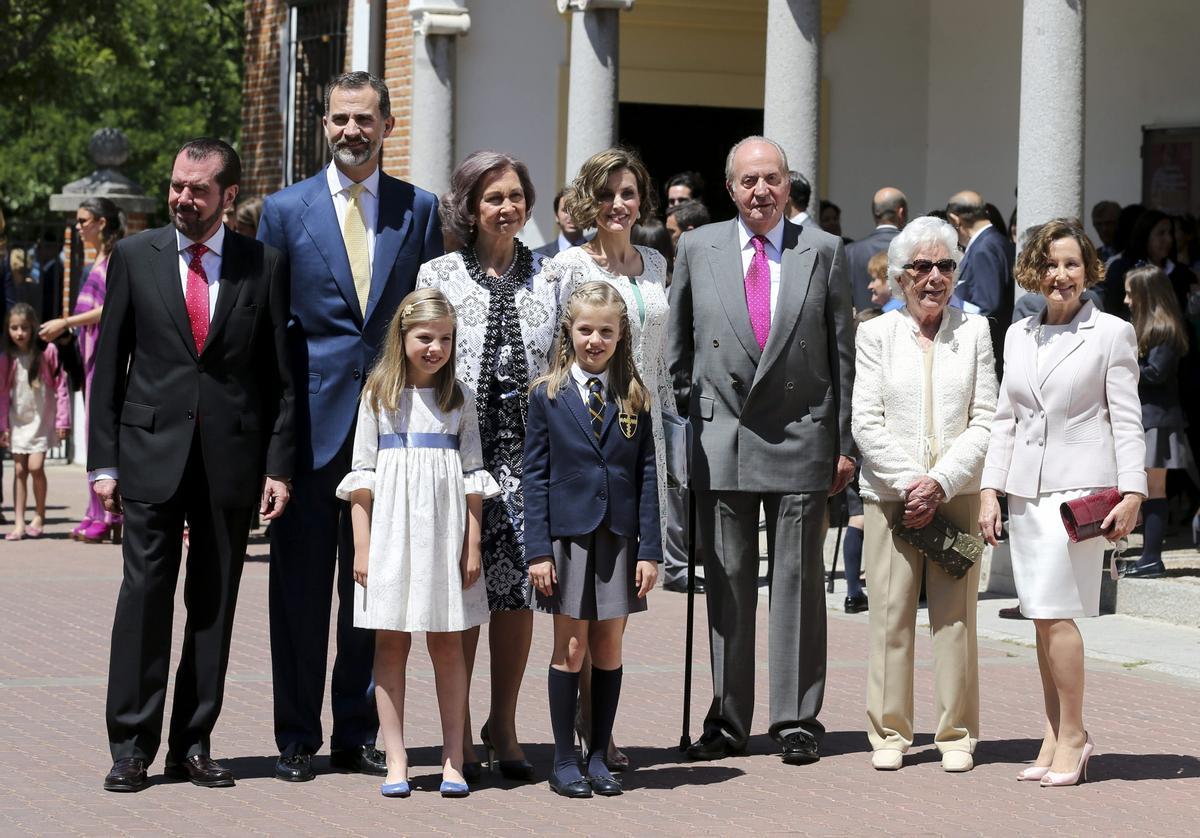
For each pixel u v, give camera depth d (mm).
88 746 6797
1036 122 10312
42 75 26297
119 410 6359
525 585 6395
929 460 6777
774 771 6691
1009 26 15148
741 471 6812
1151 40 14203
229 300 6277
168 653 6312
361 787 6316
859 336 6957
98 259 13570
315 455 6441
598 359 6281
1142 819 5992
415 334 6137
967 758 6719
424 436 6195
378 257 6539
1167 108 14086
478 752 6961
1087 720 7617
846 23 15820
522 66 14852
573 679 6320
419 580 6113
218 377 6285
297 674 6465
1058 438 6535
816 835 5723
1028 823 5918
